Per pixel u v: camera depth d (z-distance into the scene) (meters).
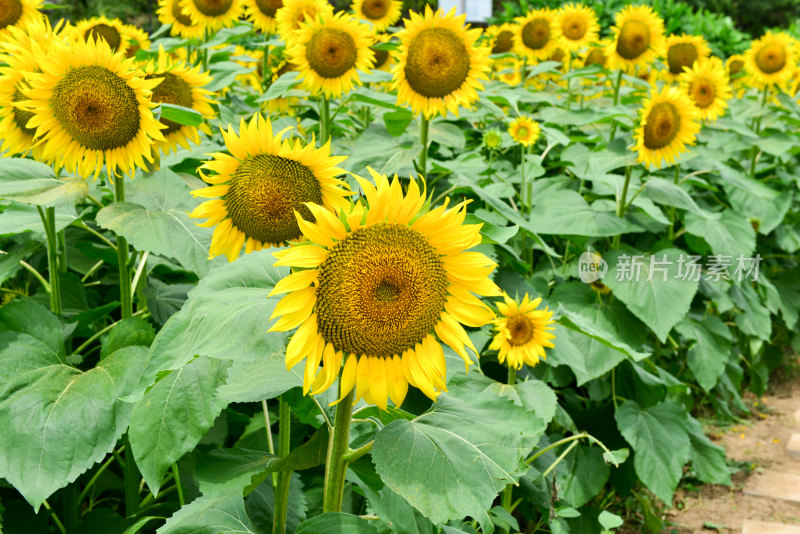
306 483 2.74
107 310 2.75
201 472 1.99
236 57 4.75
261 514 2.19
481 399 1.90
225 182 1.92
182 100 2.71
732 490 4.30
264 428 2.91
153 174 2.70
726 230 4.39
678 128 3.79
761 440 4.89
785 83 6.21
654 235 5.04
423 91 3.29
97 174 2.36
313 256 1.51
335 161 1.91
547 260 4.59
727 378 4.89
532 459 3.09
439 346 1.63
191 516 1.84
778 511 4.07
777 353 5.80
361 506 2.70
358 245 1.53
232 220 1.94
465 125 4.72
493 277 3.52
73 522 2.58
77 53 2.27
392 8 4.86
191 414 2.04
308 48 3.49
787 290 5.96
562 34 6.04
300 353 1.52
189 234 2.38
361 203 1.62
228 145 1.89
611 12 8.70
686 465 4.51
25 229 2.69
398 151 3.41
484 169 3.90
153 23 9.80
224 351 1.57
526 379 3.10
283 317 1.52
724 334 4.41
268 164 1.89
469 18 12.44
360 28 3.50
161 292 3.11
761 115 6.04
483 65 3.31
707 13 9.41
